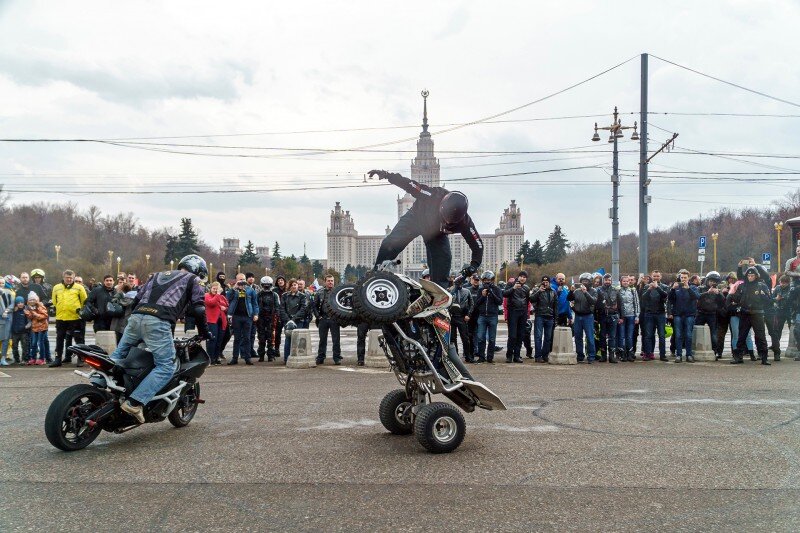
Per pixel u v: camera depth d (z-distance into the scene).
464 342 14.41
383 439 6.43
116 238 88.19
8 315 13.91
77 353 5.96
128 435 6.61
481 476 5.11
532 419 7.45
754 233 65.12
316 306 14.04
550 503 4.46
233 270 112.06
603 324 14.52
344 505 4.40
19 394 9.37
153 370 6.38
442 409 5.81
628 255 66.06
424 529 3.96
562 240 86.00
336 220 196.88
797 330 14.92
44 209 80.38
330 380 11.03
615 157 26.28
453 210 6.31
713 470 5.30
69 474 5.16
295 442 6.29
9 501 4.49
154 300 6.47
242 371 12.61
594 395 9.26
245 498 4.55
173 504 4.42
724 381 10.91
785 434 6.66
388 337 6.13
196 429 6.90
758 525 4.07
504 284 23.97
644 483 4.93
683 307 14.65
